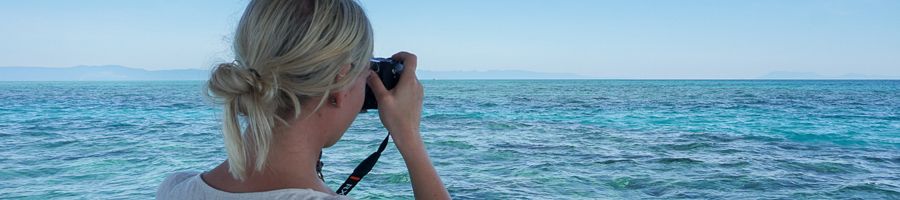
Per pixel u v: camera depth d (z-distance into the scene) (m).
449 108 28.17
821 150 12.48
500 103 33.47
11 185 7.94
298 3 0.99
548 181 8.63
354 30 1.00
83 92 53.25
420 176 1.12
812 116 23.31
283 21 0.97
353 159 10.09
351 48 0.99
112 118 20.36
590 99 39.78
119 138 13.63
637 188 8.27
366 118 17.78
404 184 7.82
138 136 14.05
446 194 1.13
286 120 1.02
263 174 1.02
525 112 25.11
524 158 10.82
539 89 72.38
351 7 1.02
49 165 9.61
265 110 0.97
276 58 0.97
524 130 16.50
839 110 27.31
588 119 21.25
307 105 1.02
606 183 8.56
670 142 13.70
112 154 10.91
